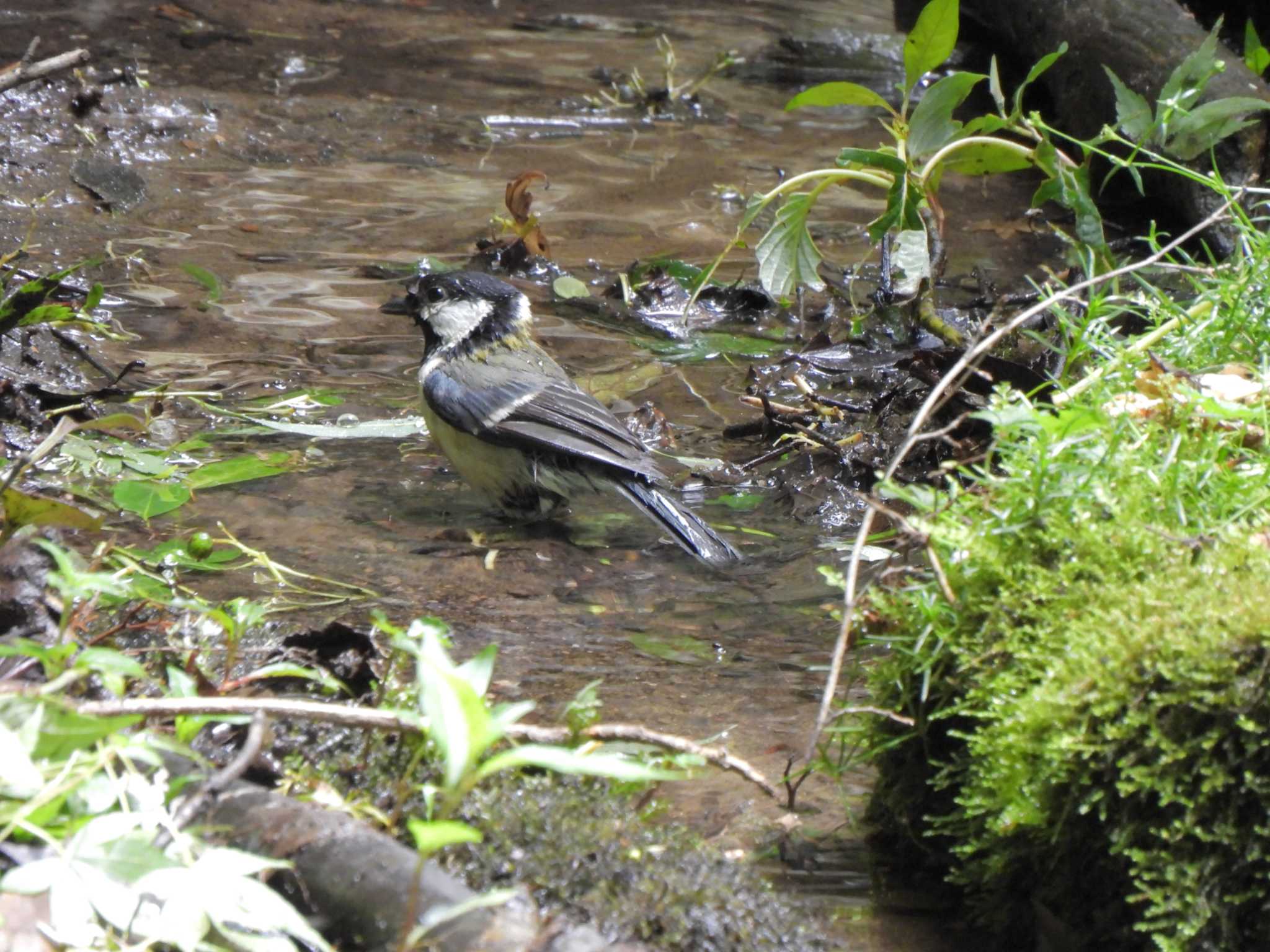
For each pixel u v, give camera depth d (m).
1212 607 5.08
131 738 4.82
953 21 11.06
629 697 6.86
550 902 4.76
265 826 4.81
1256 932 4.97
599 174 17.00
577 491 9.30
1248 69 14.48
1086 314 9.34
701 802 5.96
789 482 9.77
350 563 8.43
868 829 5.84
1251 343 8.21
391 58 21.20
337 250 14.05
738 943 4.78
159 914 4.41
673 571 8.62
